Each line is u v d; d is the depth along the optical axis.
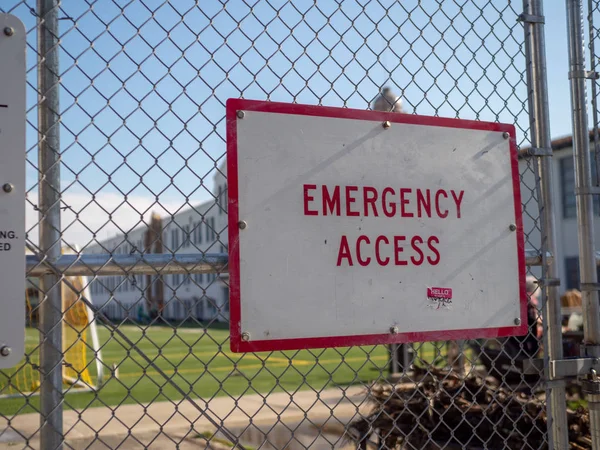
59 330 1.88
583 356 2.62
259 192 2.11
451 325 2.35
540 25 2.68
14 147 1.73
